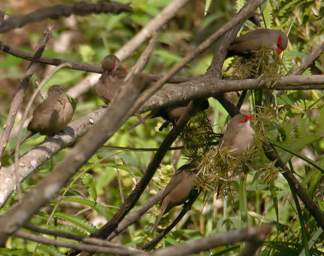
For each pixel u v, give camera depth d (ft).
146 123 50.55
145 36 24.73
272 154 33.81
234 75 35.50
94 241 25.71
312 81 32.78
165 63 58.34
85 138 21.65
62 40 64.08
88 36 64.03
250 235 19.54
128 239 43.86
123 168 39.47
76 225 37.45
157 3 59.26
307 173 37.86
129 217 34.42
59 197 37.91
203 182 32.53
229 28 27.17
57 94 34.83
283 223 39.55
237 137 32.42
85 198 39.81
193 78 33.45
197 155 34.32
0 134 33.94
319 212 34.71
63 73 54.80
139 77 21.48
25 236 24.56
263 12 41.06
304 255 34.32
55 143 31.42
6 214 22.33
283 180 40.63
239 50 36.17
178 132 32.81
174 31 61.93
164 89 31.35
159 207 39.22
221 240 19.84
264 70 33.60
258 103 35.55
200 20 62.90
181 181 33.76
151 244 35.22
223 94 34.86
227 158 32.24
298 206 34.47
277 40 36.81
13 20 23.17
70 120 34.71
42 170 42.22
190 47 61.52
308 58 37.19
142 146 49.06
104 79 38.47
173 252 20.29
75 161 21.52
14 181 28.73
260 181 39.17
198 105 32.53
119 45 62.23
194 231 42.52
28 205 21.36
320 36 45.21
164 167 40.93
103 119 21.59
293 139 34.71
